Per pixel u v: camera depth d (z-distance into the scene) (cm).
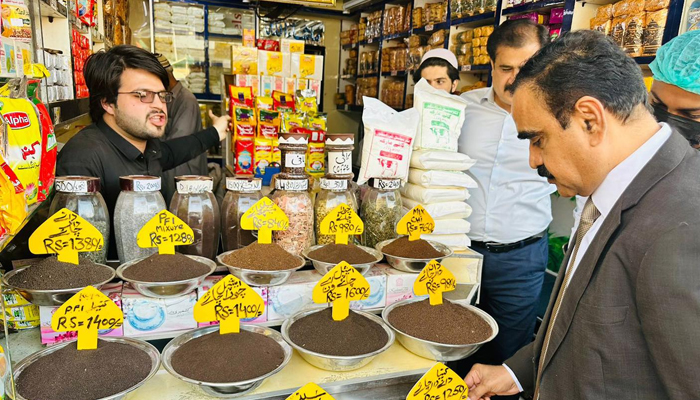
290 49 346
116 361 93
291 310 120
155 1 529
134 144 170
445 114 167
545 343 104
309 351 101
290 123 257
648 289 75
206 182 127
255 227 123
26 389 84
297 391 94
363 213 153
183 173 245
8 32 128
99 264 109
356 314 121
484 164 210
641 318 78
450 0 372
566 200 300
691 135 157
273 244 124
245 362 97
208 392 90
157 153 178
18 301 105
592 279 87
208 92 556
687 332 71
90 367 90
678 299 71
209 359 96
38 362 92
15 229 73
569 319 90
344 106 642
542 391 97
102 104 159
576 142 84
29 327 109
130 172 165
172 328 108
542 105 85
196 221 124
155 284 100
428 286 127
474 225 215
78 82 245
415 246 138
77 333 100
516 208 210
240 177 137
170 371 89
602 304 83
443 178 158
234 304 104
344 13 614
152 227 111
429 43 414
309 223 137
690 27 195
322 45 636
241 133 266
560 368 93
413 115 160
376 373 108
